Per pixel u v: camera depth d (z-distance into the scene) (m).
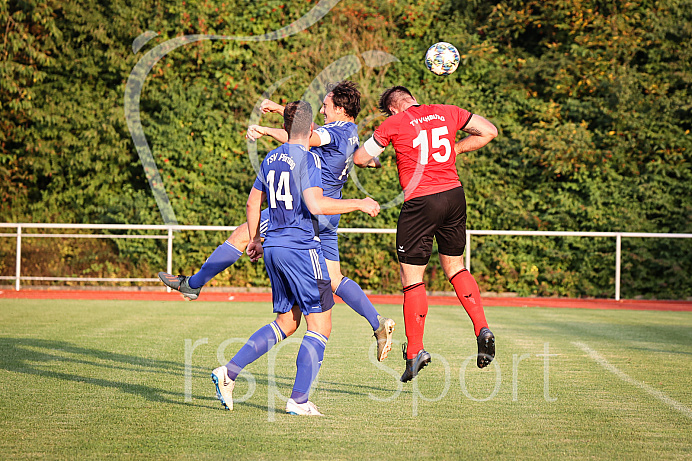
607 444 13.65
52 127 57.72
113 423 14.84
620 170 54.28
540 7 58.19
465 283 19.02
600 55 56.34
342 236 52.62
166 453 12.72
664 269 51.38
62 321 32.28
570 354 24.70
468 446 13.42
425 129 18.41
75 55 58.47
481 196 54.22
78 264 53.31
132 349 24.53
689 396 18.09
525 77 56.81
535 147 53.88
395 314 37.59
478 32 60.34
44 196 58.53
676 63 55.44
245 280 52.59
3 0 55.88
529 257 52.69
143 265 53.38
